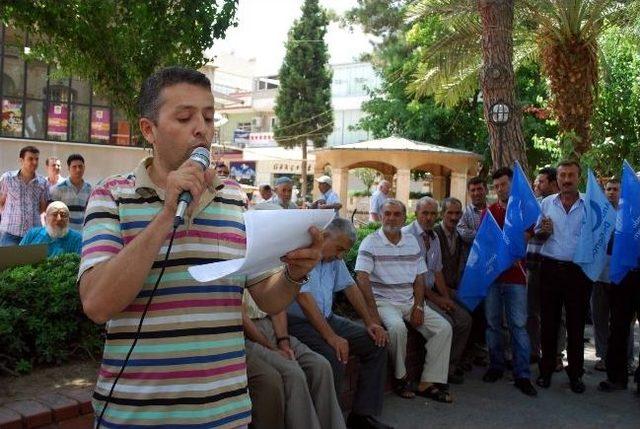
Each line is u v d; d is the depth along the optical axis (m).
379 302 5.75
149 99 2.09
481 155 20.06
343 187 19.11
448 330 5.72
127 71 6.35
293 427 3.85
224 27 6.49
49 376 3.94
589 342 8.23
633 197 5.81
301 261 2.14
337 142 42.75
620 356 6.18
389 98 22.62
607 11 12.34
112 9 6.05
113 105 6.86
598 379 6.56
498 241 6.05
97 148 19.95
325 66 33.09
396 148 18.11
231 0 6.46
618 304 6.12
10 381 3.82
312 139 33.03
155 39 6.26
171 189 1.81
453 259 6.72
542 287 6.21
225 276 1.80
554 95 12.77
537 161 19.33
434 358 5.71
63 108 19.41
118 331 2.00
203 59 6.70
